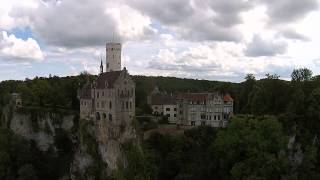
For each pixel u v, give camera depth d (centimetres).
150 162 15338
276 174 14612
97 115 16762
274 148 15338
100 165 16188
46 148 18312
